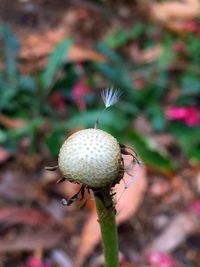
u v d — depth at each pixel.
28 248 0.20
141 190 0.20
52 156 0.23
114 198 0.10
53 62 0.25
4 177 0.22
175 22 0.29
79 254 0.19
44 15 0.32
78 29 0.31
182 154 0.24
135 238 0.20
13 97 0.25
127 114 0.25
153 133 0.24
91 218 0.19
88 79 0.27
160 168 0.22
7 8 0.32
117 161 0.08
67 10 0.32
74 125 0.23
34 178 0.22
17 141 0.23
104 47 0.28
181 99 0.26
